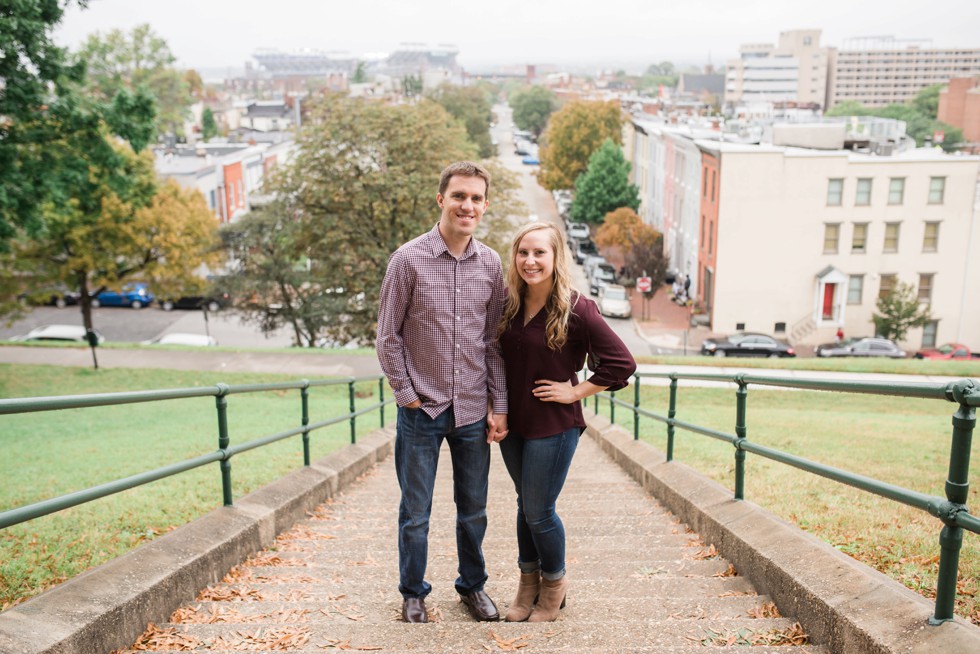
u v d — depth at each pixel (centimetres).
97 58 2577
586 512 688
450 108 9869
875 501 665
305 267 3475
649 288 4200
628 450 963
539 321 374
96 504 699
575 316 370
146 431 1372
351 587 455
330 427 1520
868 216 3978
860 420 1495
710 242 4191
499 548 585
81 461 1029
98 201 2330
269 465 965
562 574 398
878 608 323
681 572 483
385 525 661
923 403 2091
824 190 3950
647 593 438
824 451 1035
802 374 2617
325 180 2844
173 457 1055
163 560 416
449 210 371
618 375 370
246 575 478
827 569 375
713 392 2272
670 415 755
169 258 3478
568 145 7531
